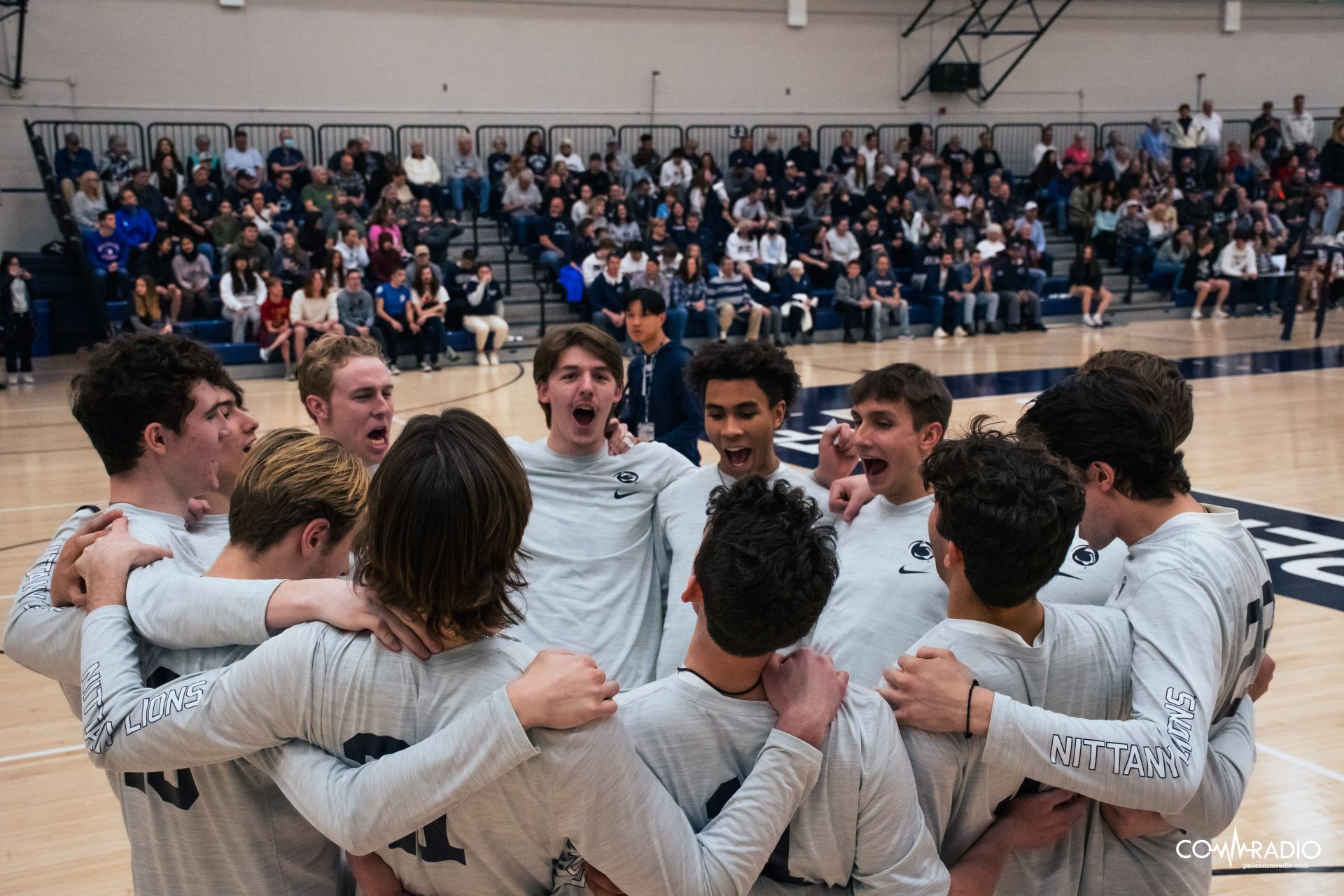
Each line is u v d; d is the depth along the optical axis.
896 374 2.25
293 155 15.27
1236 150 19.97
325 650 1.43
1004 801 1.65
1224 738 1.81
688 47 17.84
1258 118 20.53
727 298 15.11
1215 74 20.75
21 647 1.75
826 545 1.49
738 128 18.30
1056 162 19.34
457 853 1.46
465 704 1.42
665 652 2.30
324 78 16.03
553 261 15.30
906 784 1.52
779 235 16.48
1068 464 1.64
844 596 2.15
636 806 1.39
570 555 2.45
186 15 15.22
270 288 12.59
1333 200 19.61
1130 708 1.68
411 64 16.44
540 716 1.33
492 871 1.46
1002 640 1.63
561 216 15.79
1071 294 17.20
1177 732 1.54
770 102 18.44
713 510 1.53
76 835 3.24
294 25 15.77
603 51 17.41
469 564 1.39
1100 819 1.74
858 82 18.89
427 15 16.41
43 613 1.75
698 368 2.49
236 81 15.58
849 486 2.38
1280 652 4.59
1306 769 3.52
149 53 15.12
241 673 1.45
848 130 18.83
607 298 14.39
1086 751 1.51
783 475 2.54
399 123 16.48
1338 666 4.42
